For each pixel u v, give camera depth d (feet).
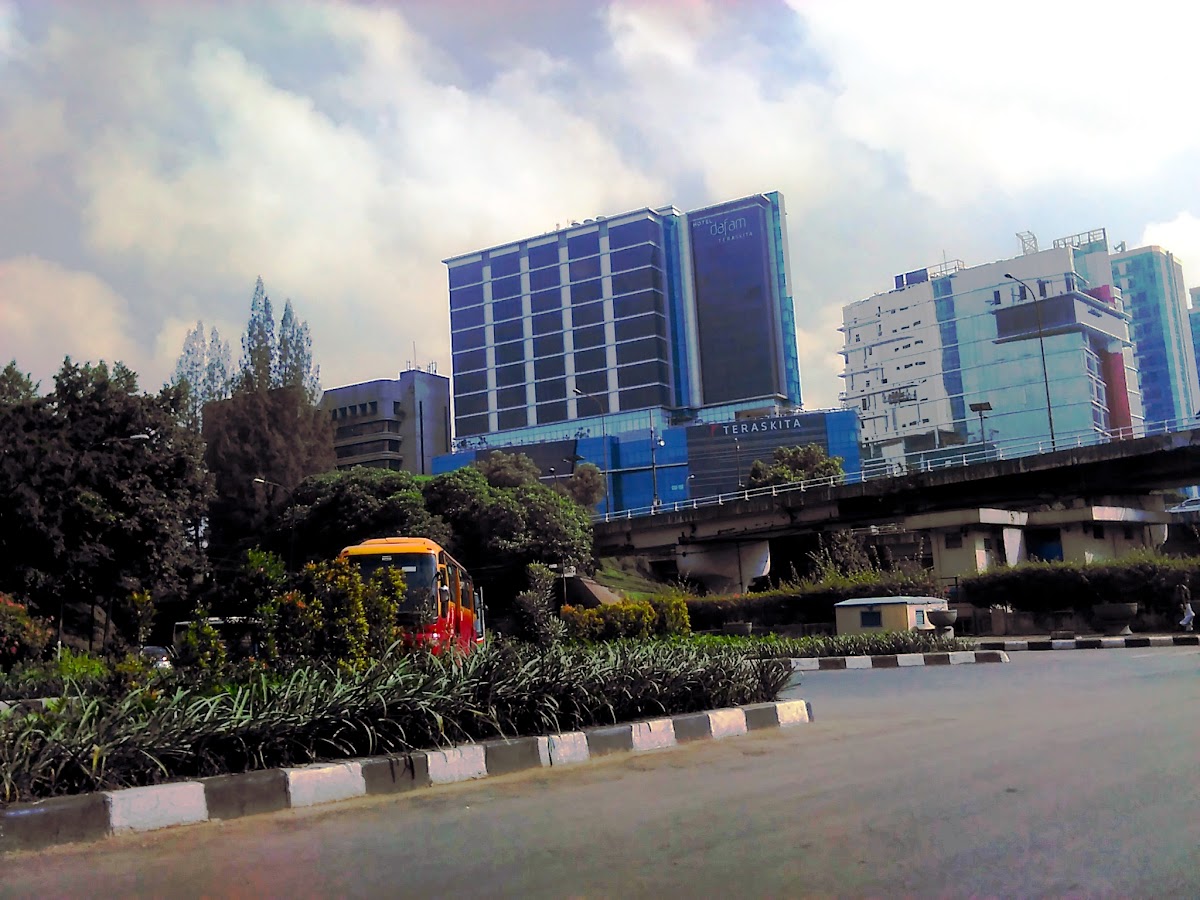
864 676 58.75
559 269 479.00
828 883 15.20
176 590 136.05
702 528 201.98
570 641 72.84
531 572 153.38
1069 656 68.39
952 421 423.64
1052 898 14.26
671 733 30.78
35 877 16.22
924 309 438.40
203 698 23.21
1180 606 91.40
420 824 19.97
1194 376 508.94
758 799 21.65
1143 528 145.89
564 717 29.53
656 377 445.78
